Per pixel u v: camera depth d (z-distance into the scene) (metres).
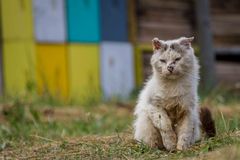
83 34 17.12
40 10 16.17
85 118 12.37
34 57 15.87
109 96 17.05
